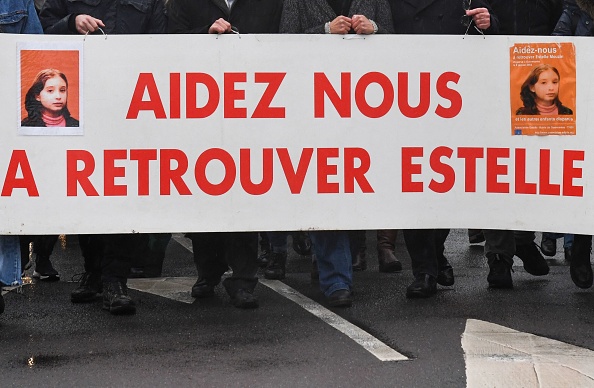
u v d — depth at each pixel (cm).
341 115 738
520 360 591
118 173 723
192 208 732
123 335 673
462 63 745
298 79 734
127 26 785
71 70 716
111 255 746
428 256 791
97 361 604
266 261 993
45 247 907
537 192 750
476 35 746
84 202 721
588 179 746
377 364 588
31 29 727
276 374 570
